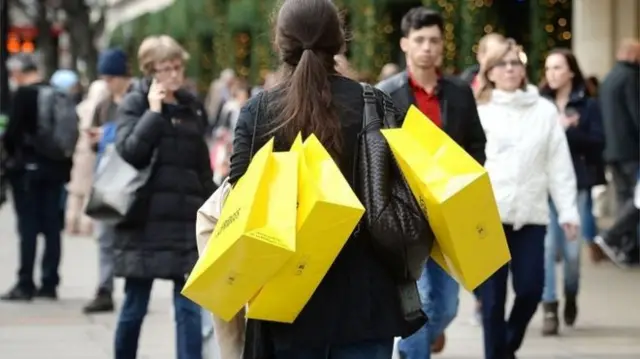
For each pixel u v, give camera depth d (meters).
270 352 9.07
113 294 25.11
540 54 35.81
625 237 28.53
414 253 8.84
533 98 16.81
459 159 8.70
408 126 8.86
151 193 15.05
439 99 15.23
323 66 9.06
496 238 8.79
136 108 15.44
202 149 15.34
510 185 16.36
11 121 23.89
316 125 8.91
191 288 8.34
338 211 8.25
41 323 21.86
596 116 21.83
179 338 15.35
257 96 9.15
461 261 8.79
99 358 18.62
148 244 15.03
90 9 79.31
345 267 8.89
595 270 27.88
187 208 15.13
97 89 30.42
